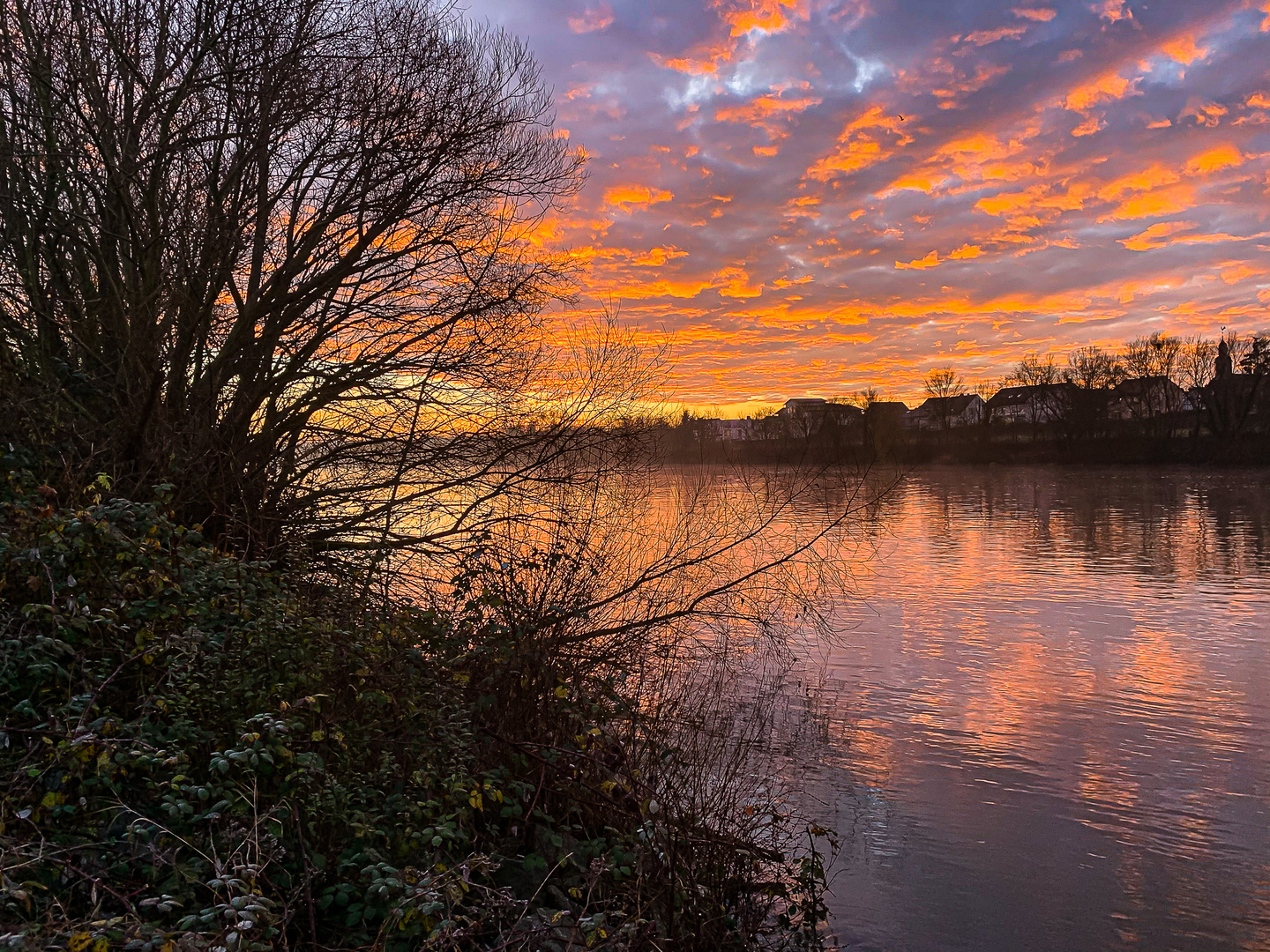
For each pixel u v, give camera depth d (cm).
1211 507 4769
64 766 367
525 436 1013
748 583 1275
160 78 818
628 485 1054
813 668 1480
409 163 951
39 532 461
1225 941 687
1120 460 9144
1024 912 713
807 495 1220
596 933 425
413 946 386
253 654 473
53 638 409
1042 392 11012
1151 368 9875
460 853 490
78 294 802
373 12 969
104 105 781
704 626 1265
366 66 944
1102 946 678
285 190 928
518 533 971
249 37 855
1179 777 1036
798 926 654
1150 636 1812
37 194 768
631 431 1038
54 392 688
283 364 936
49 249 788
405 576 893
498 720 607
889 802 932
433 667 592
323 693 445
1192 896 756
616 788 628
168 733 409
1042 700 1347
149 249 794
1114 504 5056
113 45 787
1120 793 980
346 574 770
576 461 1017
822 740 1102
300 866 405
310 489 959
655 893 536
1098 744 1145
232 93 852
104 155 755
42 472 615
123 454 728
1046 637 1784
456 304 991
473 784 488
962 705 1310
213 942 296
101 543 470
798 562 1548
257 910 312
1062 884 767
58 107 762
